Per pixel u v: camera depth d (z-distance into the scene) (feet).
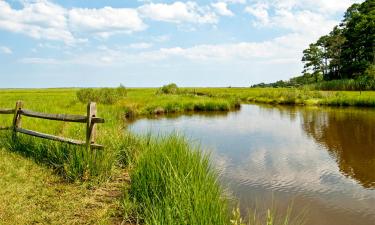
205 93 222.28
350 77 263.70
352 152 47.16
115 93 120.26
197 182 19.70
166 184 20.33
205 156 26.81
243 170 36.86
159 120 88.48
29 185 23.40
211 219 16.38
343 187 31.48
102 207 20.89
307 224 23.18
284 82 419.33
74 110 68.80
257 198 27.76
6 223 17.81
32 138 32.32
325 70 311.68
